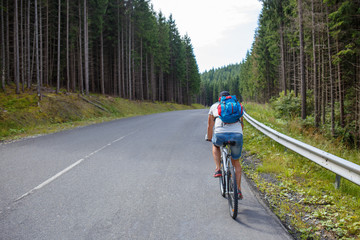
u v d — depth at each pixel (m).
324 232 3.28
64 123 17.22
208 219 3.54
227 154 4.35
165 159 7.00
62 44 36.72
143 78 59.19
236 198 3.47
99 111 23.77
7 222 3.36
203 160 6.95
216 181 5.20
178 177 5.42
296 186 4.88
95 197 4.27
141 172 5.75
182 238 3.03
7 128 13.96
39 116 17.23
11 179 5.14
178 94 71.00
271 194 4.58
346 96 17.70
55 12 34.59
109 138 10.52
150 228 3.26
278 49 32.00
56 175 5.44
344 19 14.91
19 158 6.96
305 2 19.02
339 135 15.70
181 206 3.96
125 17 38.22
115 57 42.53
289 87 35.34
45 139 10.34
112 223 3.37
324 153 4.64
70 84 41.19
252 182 5.26
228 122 4.06
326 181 5.08
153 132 12.48
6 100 18.75
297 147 6.15
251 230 3.25
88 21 31.62
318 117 17.58
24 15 31.45
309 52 21.16
